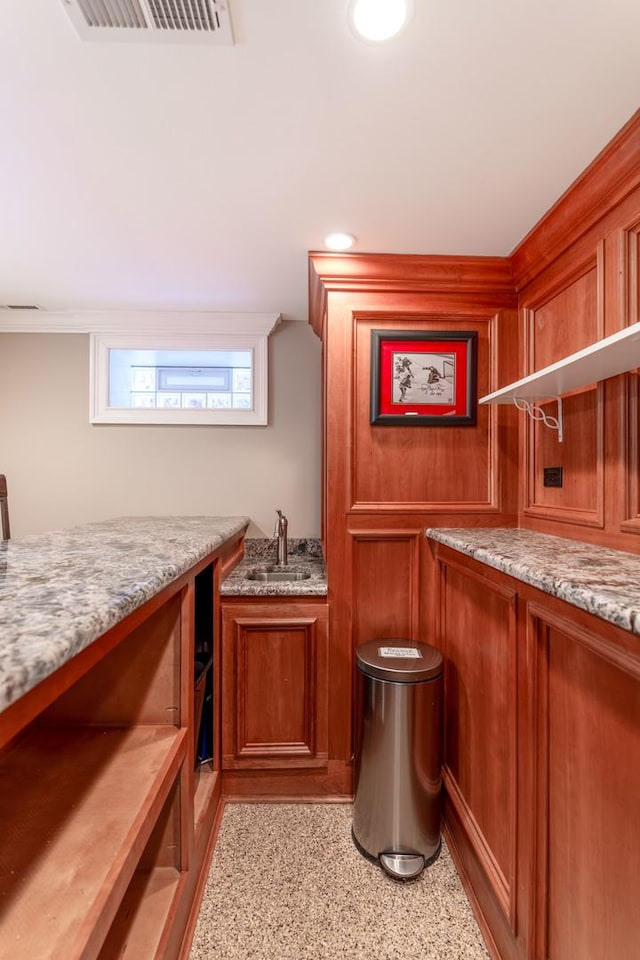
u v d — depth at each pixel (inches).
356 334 73.2
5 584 32.9
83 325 100.6
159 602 38.8
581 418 56.6
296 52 36.8
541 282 66.5
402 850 58.1
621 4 32.7
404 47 36.3
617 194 48.8
